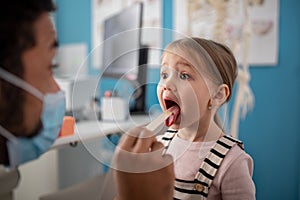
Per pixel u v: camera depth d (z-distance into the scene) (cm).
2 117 44
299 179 179
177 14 190
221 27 158
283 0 173
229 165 68
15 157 49
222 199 68
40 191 118
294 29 173
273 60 177
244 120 183
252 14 176
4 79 42
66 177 105
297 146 178
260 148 184
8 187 81
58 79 118
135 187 52
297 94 176
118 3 210
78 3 226
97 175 90
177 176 64
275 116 180
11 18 40
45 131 51
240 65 167
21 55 42
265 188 186
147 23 200
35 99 46
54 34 46
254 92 182
